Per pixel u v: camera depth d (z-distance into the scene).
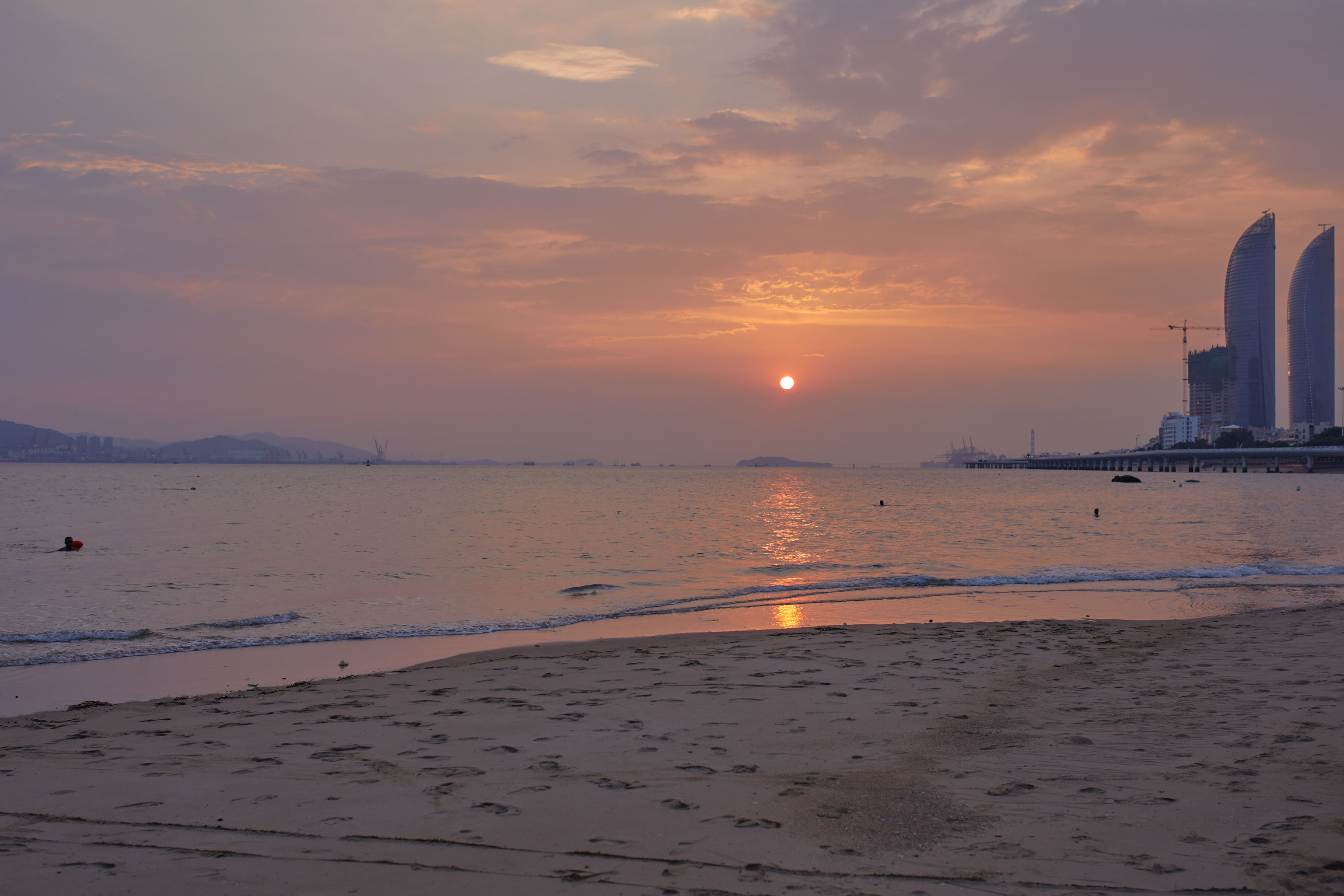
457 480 169.25
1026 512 64.25
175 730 8.45
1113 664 11.46
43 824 5.67
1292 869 4.64
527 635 15.86
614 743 7.71
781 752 7.38
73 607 18.94
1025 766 6.76
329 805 6.03
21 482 125.75
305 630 16.30
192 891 4.57
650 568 27.02
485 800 6.12
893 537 40.06
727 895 4.45
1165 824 5.39
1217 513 60.97
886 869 4.79
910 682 10.52
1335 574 25.12
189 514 55.12
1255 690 9.39
